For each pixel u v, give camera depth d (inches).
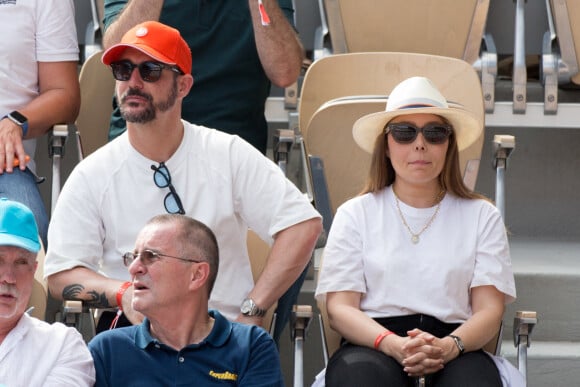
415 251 484.4
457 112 486.3
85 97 615.8
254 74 592.7
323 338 492.1
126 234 474.3
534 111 682.8
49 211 692.7
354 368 447.8
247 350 405.4
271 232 478.9
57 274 464.1
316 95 598.9
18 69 594.6
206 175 478.3
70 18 607.5
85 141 615.8
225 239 479.8
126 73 468.4
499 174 563.8
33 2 596.7
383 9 686.5
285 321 506.0
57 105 586.2
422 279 479.2
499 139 558.9
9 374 390.9
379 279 482.6
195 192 476.1
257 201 480.1
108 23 607.5
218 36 586.6
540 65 698.8
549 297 609.6
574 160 735.7
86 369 400.5
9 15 592.7
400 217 491.2
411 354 445.1
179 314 405.1
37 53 598.9
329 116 548.7
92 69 615.8
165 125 470.6
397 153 487.2
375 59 601.6
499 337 487.2
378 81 600.7
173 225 407.2
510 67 780.6
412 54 601.6
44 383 392.5
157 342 403.2
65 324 449.4
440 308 476.7
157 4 574.2
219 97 585.6
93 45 705.0
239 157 483.2
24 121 567.8
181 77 477.1
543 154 735.1
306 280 601.6
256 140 601.3
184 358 401.7
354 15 689.0
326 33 705.0
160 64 466.6
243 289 482.9
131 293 450.3
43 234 533.3
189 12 583.2
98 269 478.6
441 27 686.5
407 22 686.5
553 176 736.3
